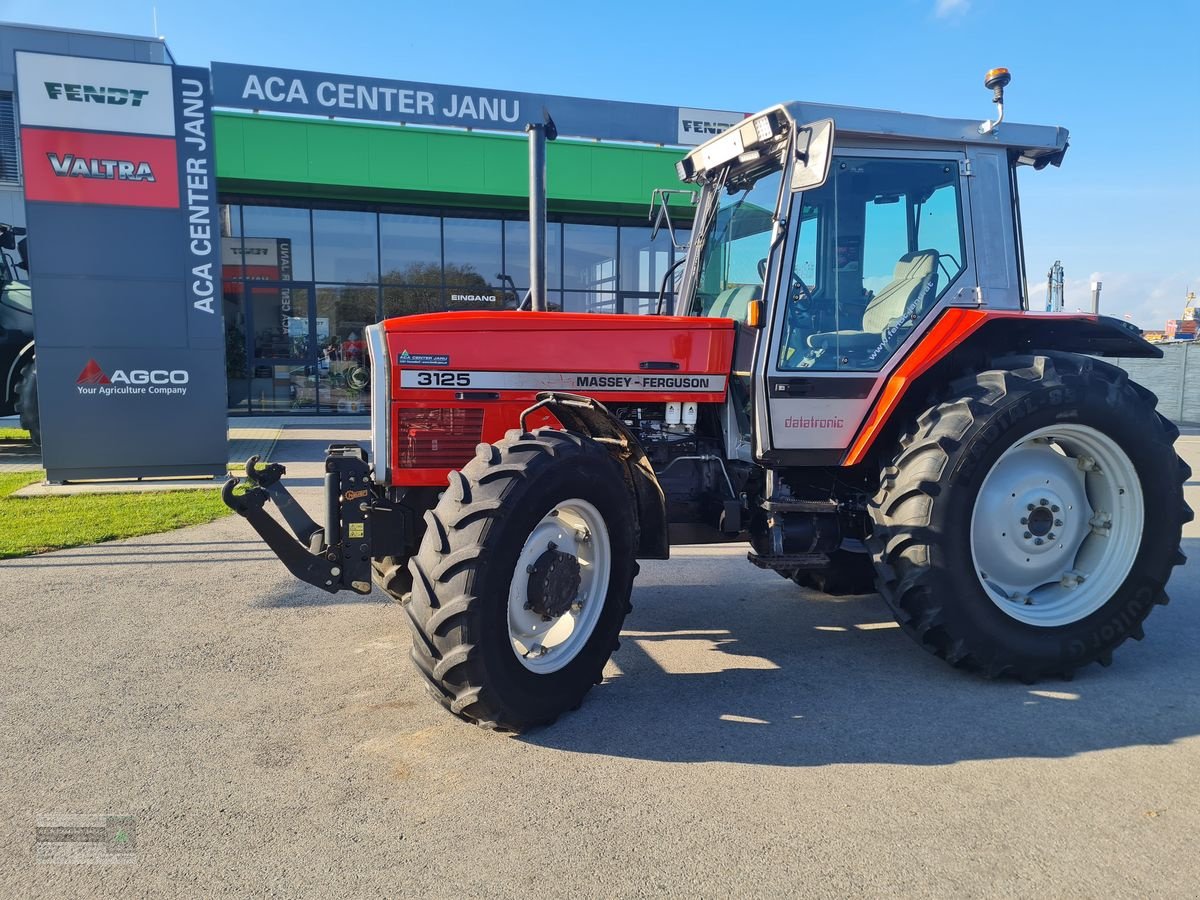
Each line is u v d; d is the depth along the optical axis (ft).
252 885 7.12
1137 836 7.86
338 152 44.98
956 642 11.41
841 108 12.10
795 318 12.46
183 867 7.38
